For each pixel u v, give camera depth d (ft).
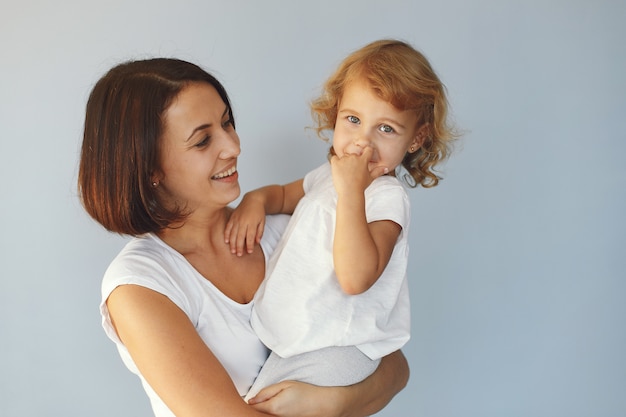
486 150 6.63
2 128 6.32
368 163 4.47
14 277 6.58
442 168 6.66
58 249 6.52
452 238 6.82
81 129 6.29
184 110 4.11
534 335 7.03
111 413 6.82
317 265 4.41
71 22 6.17
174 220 4.33
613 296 6.95
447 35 6.40
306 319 4.30
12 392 6.77
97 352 6.70
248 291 4.67
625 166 6.70
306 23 6.27
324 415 4.25
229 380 3.92
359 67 4.67
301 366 4.31
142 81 4.10
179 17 6.19
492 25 6.42
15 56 6.22
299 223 4.56
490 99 6.53
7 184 6.42
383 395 4.64
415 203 6.75
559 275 6.91
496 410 7.15
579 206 6.78
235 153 4.29
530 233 6.82
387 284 4.51
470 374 7.09
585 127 6.63
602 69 6.54
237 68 6.30
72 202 6.42
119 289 4.04
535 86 6.54
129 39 6.19
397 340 4.58
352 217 4.14
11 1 6.15
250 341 4.47
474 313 6.98
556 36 6.47
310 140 6.43
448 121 6.25
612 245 6.86
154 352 3.87
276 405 4.15
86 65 6.21
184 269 4.41
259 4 6.23
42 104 6.28
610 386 7.13
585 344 7.05
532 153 6.66
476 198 6.73
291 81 6.34
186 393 3.80
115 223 4.25
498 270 6.89
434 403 7.14
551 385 7.12
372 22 6.32
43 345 6.69
